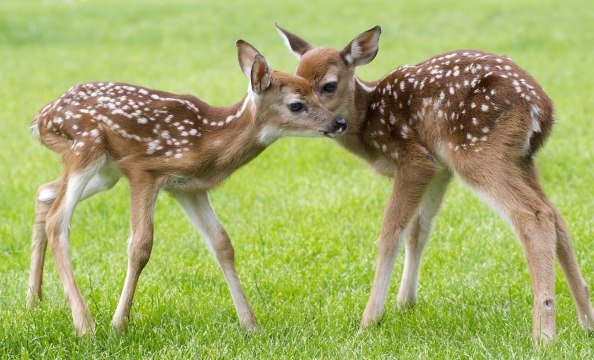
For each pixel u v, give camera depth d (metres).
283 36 12.64
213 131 10.25
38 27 36.25
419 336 9.95
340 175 17.56
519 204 9.52
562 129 20.20
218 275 12.48
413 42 32.47
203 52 32.12
